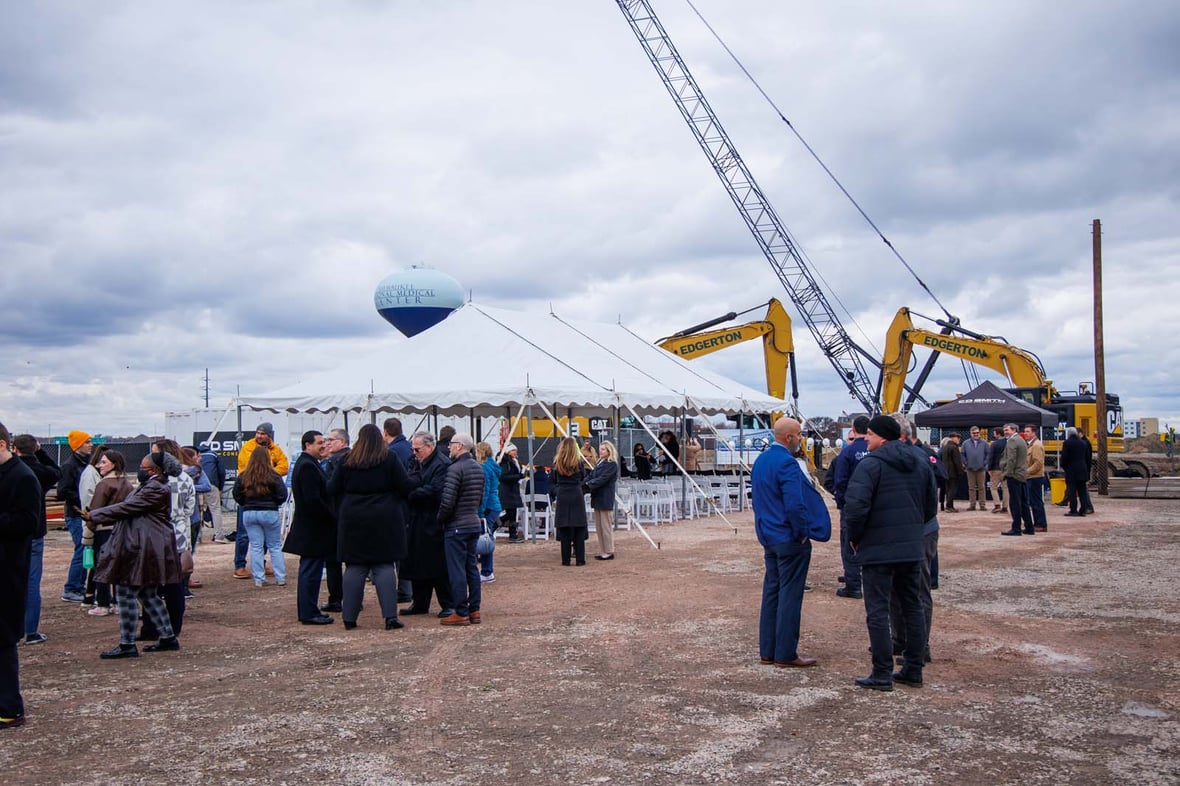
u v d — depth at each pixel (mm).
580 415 27250
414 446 9516
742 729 5809
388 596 9047
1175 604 9898
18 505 5887
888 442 6719
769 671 7227
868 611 6719
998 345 33156
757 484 7363
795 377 34719
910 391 36781
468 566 9250
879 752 5367
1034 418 24438
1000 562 13078
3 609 5945
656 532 17828
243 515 12086
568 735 5734
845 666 7363
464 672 7309
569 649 8078
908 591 6754
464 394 16031
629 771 5102
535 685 6898
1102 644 8062
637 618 9422
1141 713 6078
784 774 5027
